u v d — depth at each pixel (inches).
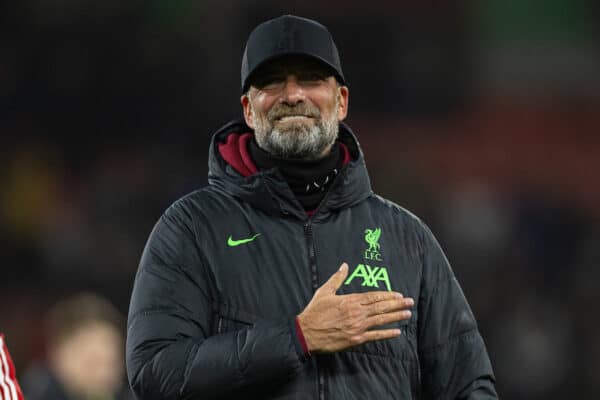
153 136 2036.2
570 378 1606.8
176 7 2108.8
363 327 390.0
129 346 410.3
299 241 423.8
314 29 433.7
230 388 391.9
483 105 2316.7
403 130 2224.4
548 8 2356.1
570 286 1811.0
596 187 2251.5
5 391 416.5
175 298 412.5
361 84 2224.4
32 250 1828.2
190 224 426.0
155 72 2057.1
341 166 444.1
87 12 2085.4
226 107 2050.9
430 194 1892.2
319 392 403.5
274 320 406.6
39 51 2065.7
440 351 438.6
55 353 649.0
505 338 1610.5
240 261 418.0
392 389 416.2
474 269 1768.0
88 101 2042.3
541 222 1934.1
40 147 2003.0
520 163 2251.5
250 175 431.5
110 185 1831.9
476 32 2340.1
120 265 1681.8
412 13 2282.2
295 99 422.3
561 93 2347.4
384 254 433.4
